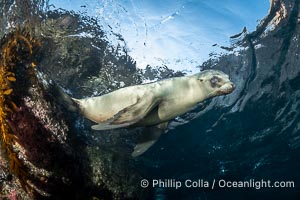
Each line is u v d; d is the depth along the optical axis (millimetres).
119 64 2186
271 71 2600
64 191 1500
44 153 1405
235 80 2555
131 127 1589
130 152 2334
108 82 2184
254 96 2771
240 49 2416
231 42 2348
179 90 1519
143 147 1597
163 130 1658
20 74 1412
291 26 2420
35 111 1409
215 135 3203
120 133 2312
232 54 2375
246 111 2918
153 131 1647
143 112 1430
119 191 1883
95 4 2076
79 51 2078
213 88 1493
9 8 1726
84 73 2137
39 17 1873
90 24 2088
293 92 2803
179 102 1533
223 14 2311
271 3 2365
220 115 2914
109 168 1879
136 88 1541
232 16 2324
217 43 2291
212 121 2973
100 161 1829
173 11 2207
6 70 1352
